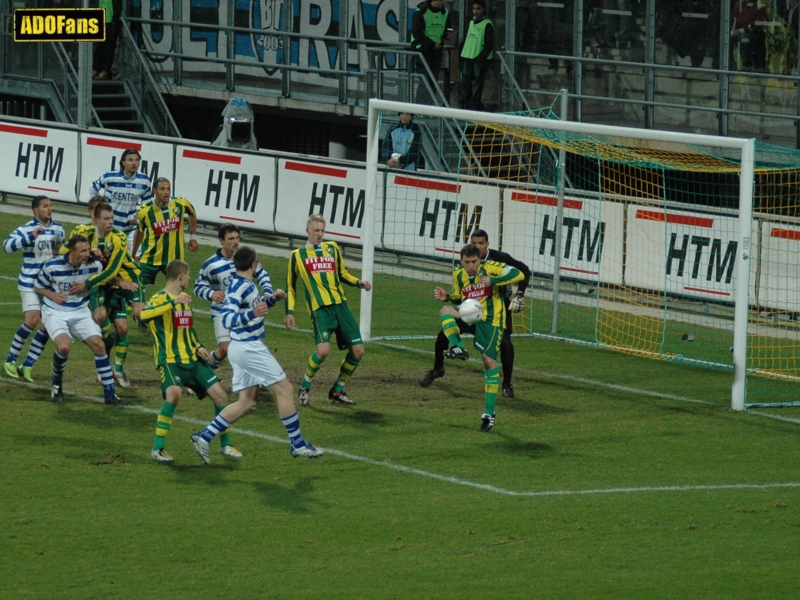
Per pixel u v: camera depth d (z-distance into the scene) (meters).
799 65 74.56
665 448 39.84
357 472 36.16
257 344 35.47
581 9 81.62
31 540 29.47
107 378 42.62
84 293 42.47
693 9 77.75
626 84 80.88
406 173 68.56
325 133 99.81
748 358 55.16
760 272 59.09
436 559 28.80
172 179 81.12
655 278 65.06
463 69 80.38
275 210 76.56
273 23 97.81
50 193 86.31
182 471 35.62
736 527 31.55
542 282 69.38
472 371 50.75
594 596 26.38
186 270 36.12
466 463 37.44
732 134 77.50
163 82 103.69
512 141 74.69
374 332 57.66
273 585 26.88
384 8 91.19
